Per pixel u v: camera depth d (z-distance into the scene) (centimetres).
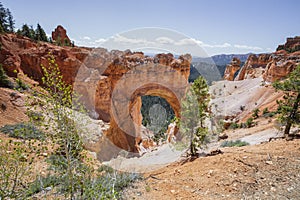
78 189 350
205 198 396
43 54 2175
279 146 708
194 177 495
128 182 473
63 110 297
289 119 960
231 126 2138
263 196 397
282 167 512
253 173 489
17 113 1205
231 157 596
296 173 480
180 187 450
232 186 436
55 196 361
